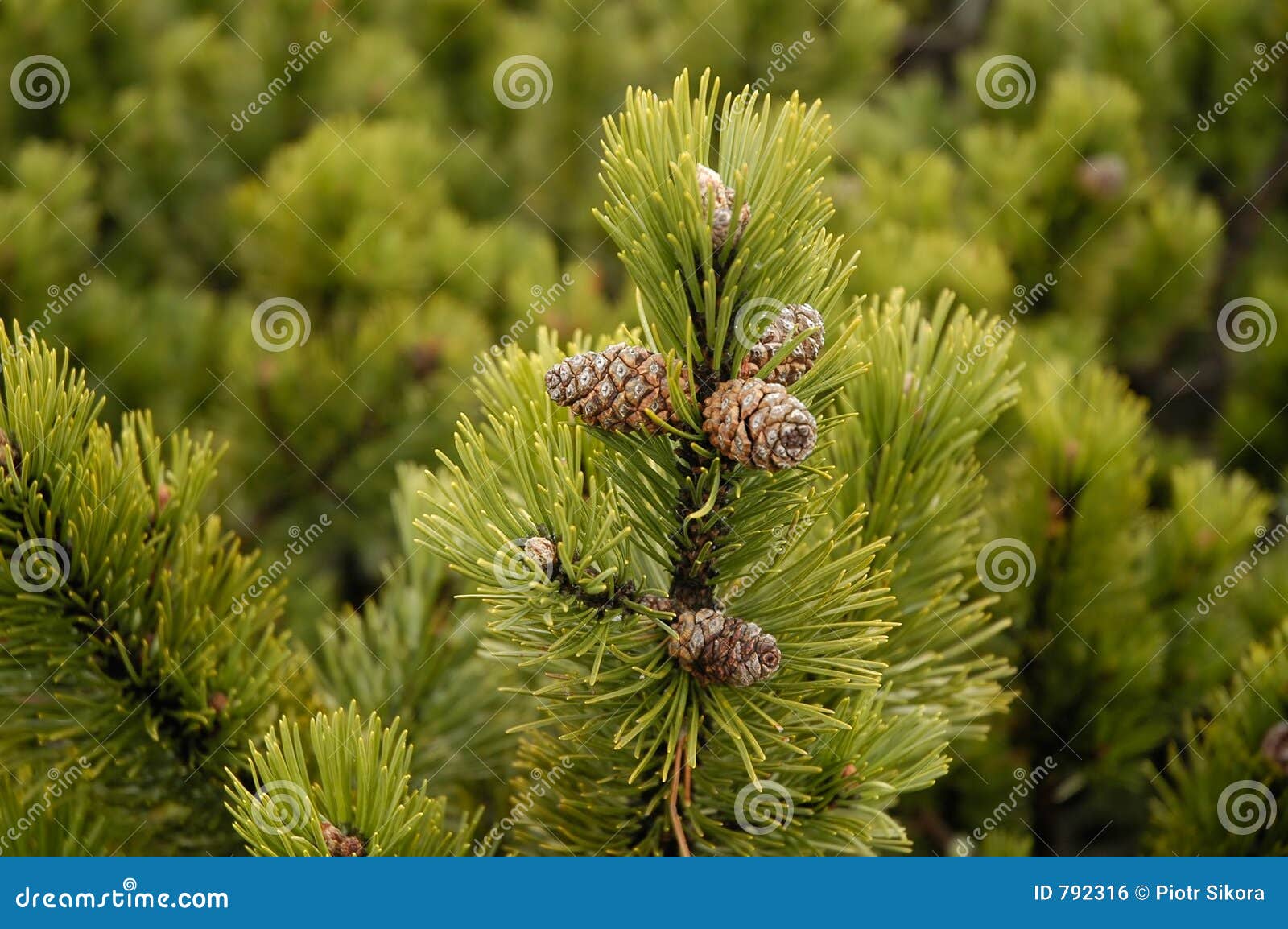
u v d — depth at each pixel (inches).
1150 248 83.4
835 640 46.9
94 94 92.4
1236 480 56.5
